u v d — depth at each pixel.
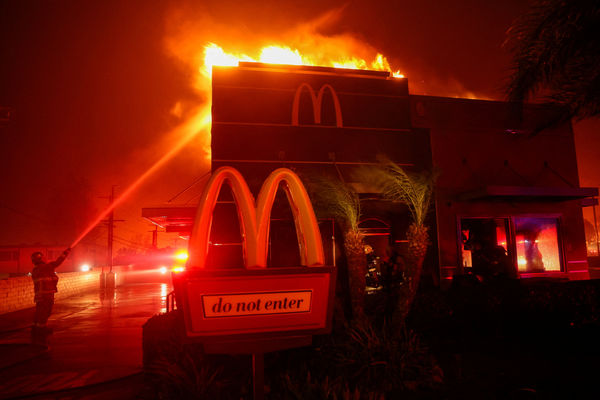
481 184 11.12
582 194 10.21
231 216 9.73
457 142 11.18
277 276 3.41
